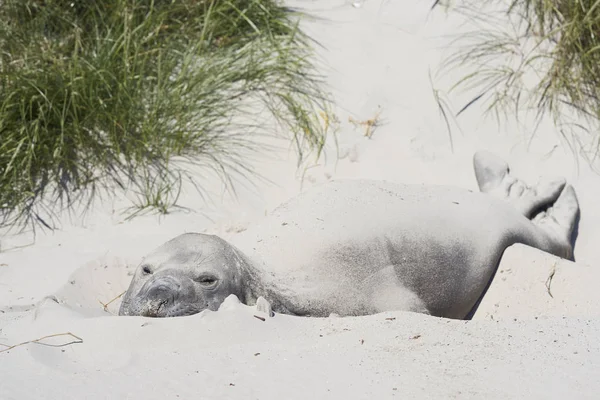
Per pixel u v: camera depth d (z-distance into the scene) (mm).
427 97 25625
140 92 24703
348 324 15570
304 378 13109
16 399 12328
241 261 17453
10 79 24281
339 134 24609
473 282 20203
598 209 23641
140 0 26750
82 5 26891
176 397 12484
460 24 27141
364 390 12734
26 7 26594
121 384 12867
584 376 13164
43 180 23234
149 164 23734
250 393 12625
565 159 24547
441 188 21578
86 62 24391
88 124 24094
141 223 22203
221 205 22922
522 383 12953
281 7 27672
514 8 27234
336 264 18625
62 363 13836
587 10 26156
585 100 25453
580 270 20141
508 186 23234
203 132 24594
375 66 26312
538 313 19578
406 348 14242
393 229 19484
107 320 15078
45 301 16625
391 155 24281
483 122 25172
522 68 26125
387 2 27969
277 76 25812
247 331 14859
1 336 15258
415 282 19391
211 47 26516
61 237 21766
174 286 16188
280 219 19734
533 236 21703
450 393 12656
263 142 24531
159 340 14531
